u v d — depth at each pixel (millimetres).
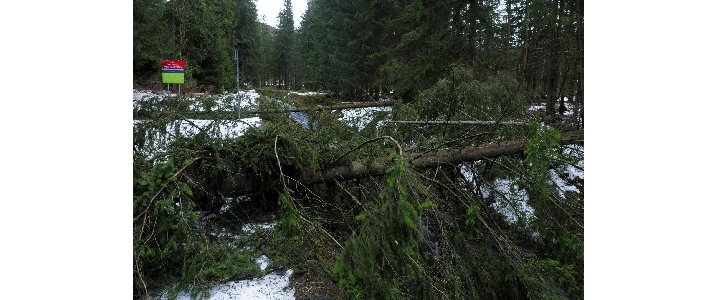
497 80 6086
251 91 18422
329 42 17328
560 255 3092
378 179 3707
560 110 9695
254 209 3756
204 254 2721
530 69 10328
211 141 3344
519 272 2686
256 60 27281
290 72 34500
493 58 9953
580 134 4746
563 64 8531
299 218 2867
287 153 3377
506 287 2758
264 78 37062
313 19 21141
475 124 4285
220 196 3475
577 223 3227
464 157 3881
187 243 2631
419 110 5680
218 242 3053
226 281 2691
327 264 2682
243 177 3486
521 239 3643
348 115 6934
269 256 2926
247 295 2533
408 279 2301
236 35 25250
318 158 3533
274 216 3646
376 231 2014
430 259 2826
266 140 3410
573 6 8203
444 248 2861
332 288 2615
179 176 2947
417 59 9734
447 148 3988
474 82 5504
